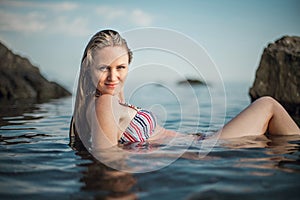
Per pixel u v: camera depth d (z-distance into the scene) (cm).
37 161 217
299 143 260
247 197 150
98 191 163
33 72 1070
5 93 911
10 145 267
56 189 166
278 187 162
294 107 556
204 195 154
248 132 285
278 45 644
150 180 176
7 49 1102
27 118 448
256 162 208
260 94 628
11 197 157
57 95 998
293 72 586
